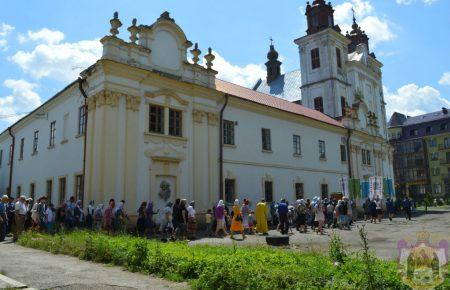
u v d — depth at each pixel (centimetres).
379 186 3428
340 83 4641
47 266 974
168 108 2214
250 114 2784
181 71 2330
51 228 1764
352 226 2511
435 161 8312
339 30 4888
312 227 2384
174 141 2202
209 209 2153
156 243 1092
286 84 5584
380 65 5441
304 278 664
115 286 759
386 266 666
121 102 1991
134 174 1975
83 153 2081
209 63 2509
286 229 2019
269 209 2769
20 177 2992
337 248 830
